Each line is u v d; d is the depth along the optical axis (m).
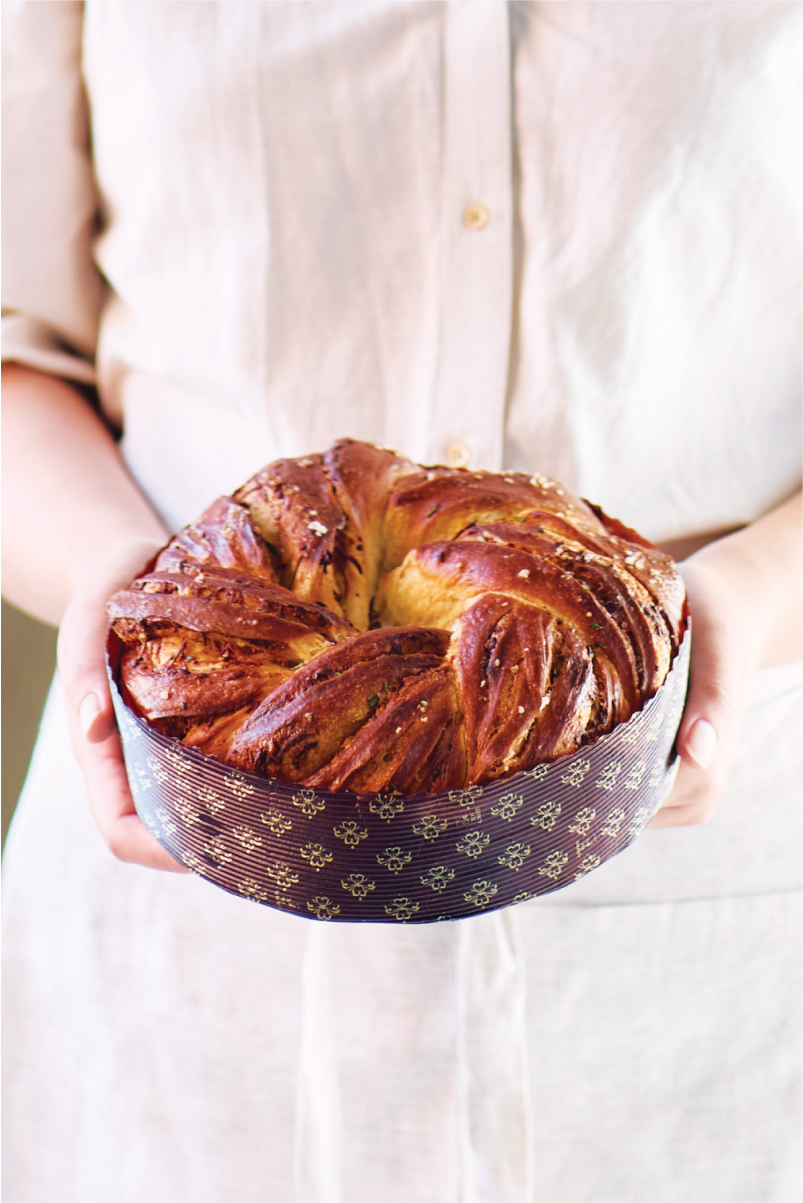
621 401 0.74
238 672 0.58
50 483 0.78
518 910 0.75
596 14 0.68
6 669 1.11
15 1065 0.81
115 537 0.74
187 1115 0.78
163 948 0.78
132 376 0.83
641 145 0.69
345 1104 0.75
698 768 0.61
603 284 0.72
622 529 0.66
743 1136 0.76
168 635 0.60
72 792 0.81
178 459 0.82
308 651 0.59
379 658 0.58
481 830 0.57
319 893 0.58
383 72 0.71
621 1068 0.76
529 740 0.57
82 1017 0.80
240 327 0.76
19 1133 0.80
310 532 0.62
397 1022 0.75
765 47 0.68
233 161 0.73
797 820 0.77
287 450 0.78
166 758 0.58
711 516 0.78
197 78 0.72
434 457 0.77
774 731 0.77
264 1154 0.77
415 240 0.74
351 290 0.75
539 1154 0.76
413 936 0.75
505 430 0.76
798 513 0.76
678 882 0.76
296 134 0.72
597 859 0.60
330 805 0.56
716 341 0.73
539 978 0.75
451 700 0.57
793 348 0.73
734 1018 0.76
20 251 0.80
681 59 0.68
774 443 0.75
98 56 0.76
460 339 0.74
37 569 0.76
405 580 0.62
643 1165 0.76
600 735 0.58
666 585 0.62
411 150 0.72
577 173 0.71
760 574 0.72
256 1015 0.77
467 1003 0.72
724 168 0.70
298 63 0.71
